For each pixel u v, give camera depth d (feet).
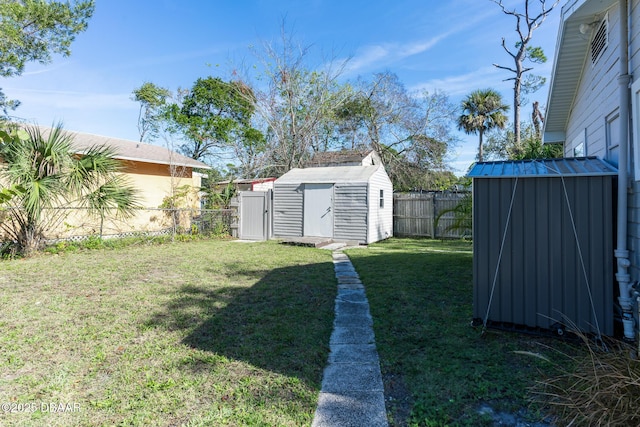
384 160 71.26
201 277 19.62
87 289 16.93
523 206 11.32
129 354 10.04
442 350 10.26
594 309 10.48
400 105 70.85
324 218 37.09
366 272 20.74
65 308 14.02
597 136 15.83
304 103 59.88
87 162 27.12
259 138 66.23
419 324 12.39
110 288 17.12
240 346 10.62
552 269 10.97
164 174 42.88
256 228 39.68
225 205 43.14
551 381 8.05
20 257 25.45
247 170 64.28
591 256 10.53
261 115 60.39
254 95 59.47
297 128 60.44
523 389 8.02
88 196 27.96
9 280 18.54
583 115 18.89
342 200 36.37
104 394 8.03
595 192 10.51
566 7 15.05
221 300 15.24
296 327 12.16
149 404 7.63
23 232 26.23
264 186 46.78
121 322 12.55
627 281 10.06
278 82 58.39
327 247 32.24
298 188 38.37
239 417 7.19
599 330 10.40
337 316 13.42
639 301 9.43
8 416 7.17
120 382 8.55
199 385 8.42
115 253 27.99
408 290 16.69
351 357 10.02
